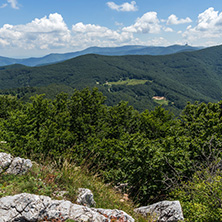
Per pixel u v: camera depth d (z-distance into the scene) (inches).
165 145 519.2
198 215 291.1
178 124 868.6
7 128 504.4
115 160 578.2
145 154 479.2
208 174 345.7
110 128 883.4
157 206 324.2
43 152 424.5
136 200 417.1
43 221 197.8
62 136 550.9
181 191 365.7
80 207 227.8
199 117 788.6
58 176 286.7
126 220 231.8
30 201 205.6
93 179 347.9
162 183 442.6
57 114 751.7
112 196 330.6
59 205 219.3
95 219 215.8
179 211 293.7
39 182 257.9
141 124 910.4
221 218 272.4
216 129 609.3
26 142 443.8
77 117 794.8
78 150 551.8
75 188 274.7
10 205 197.5
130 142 567.2
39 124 607.2
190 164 458.3
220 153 457.7
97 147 606.5
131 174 471.8
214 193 289.1
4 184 239.3
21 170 275.7
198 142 541.3
